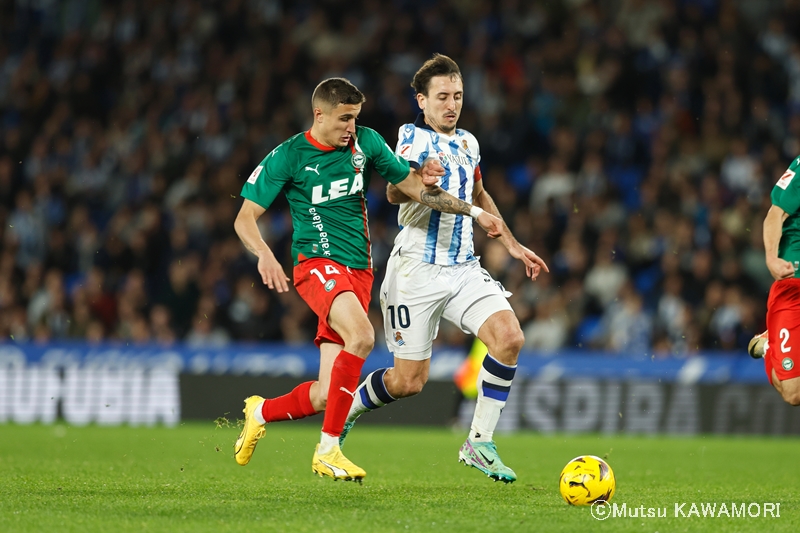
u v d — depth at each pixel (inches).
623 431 1669.5
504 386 818.8
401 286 850.1
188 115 2373.3
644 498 756.0
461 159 848.3
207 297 1927.9
